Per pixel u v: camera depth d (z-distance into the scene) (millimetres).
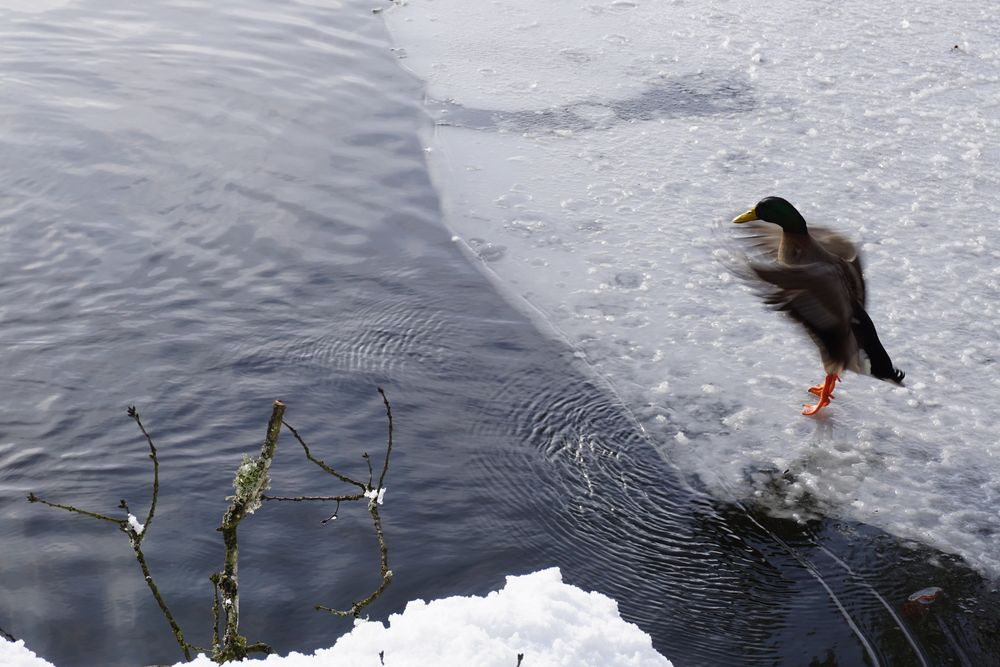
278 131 9180
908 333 6594
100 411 5613
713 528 5070
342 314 6672
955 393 6086
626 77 10469
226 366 6059
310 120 9438
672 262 7469
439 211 8062
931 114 9594
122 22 11594
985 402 6008
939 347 6473
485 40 11352
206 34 11352
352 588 4504
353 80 10320
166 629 4250
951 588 4699
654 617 4520
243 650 2654
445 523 4949
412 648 2525
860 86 10172
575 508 5141
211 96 9781
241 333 6398
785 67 10641
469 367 6219
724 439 5723
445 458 5410
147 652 4145
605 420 5832
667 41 11320
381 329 6531
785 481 5406
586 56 10945
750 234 7766
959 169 8641
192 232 7504
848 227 7797
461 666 2447
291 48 11047
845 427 5816
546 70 10641
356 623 2664
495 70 10625
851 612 4559
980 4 12273
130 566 4570
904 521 5125
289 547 4699
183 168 8398
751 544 4973
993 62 10688
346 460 5336
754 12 12086
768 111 9711
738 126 9453
